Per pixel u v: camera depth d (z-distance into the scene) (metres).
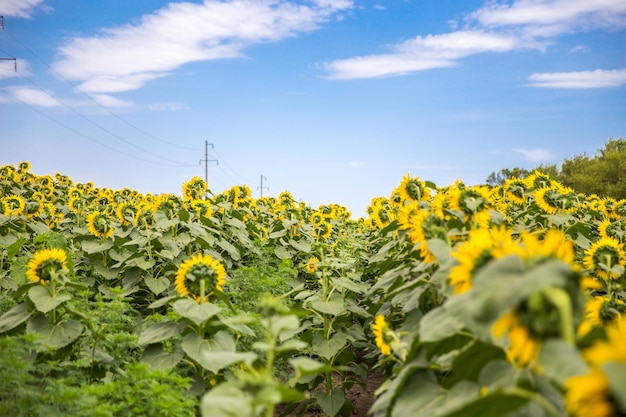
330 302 6.58
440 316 2.90
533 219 7.00
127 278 8.02
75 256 9.55
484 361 2.63
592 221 9.34
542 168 40.62
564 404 2.11
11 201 10.65
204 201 9.60
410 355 3.23
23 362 4.11
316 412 7.30
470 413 1.95
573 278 1.74
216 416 2.41
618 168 38.62
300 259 10.53
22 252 9.24
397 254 6.75
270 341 2.96
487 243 2.33
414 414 2.79
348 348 6.86
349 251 10.45
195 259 5.26
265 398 2.49
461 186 6.65
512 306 1.74
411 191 6.40
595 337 2.16
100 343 5.53
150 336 5.14
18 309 5.52
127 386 4.52
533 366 2.25
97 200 15.92
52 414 3.98
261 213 13.69
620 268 5.68
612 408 1.56
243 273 7.81
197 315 4.87
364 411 7.38
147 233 8.02
